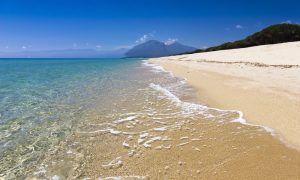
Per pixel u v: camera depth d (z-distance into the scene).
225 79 15.58
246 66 21.61
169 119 8.07
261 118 7.45
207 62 32.94
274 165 4.78
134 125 7.57
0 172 4.82
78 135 6.77
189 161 5.15
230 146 5.74
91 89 14.59
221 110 8.75
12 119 8.27
